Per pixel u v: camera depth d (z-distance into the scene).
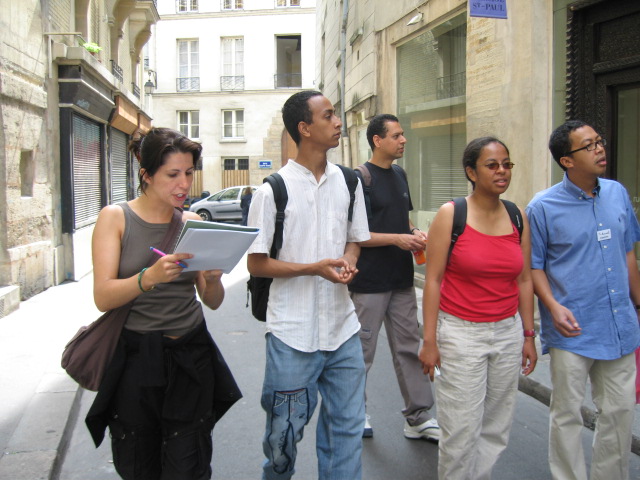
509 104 6.73
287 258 2.67
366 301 3.84
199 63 31.75
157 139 2.33
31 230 9.15
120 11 15.67
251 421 4.48
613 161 5.62
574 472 2.95
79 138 11.71
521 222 2.91
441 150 9.32
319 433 2.85
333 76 17.52
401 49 10.65
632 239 3.06
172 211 2.46
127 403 2.37
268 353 2.70
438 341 2.90
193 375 2.40
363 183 3.86
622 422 2.90
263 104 31.78
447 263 2.86
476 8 6.28
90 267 12.34
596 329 2.86
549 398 4.69
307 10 31.39
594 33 5.68
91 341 2.37
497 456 2.95
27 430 4.09
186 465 2.39
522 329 2.95
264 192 2.61
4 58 8.04
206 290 2.57
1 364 5.59
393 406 4.75
